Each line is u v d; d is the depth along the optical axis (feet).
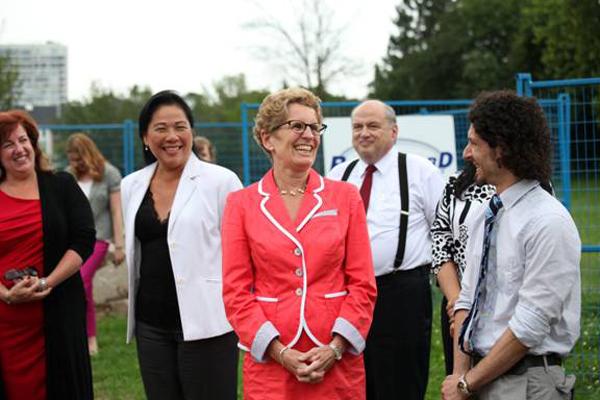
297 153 11.04
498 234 9.84
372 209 15.79
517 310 9.46
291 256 10.73
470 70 136.67
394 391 15.48
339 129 27.35
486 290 9.96
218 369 13.66
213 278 13.65
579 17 88.48
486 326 9.92
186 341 13.48
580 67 90.07
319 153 32.99
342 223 11.05
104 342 26.91
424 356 15.72
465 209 13.32
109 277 31.24
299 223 10.90
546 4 98.78
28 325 14.62
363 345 10.78
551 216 9.38
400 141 27.89
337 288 10.91
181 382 13.74
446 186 13.85
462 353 10.24
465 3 147.74
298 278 10.70
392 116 16.17
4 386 14.69
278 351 10.48
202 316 13.43
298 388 10.68
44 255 14.73
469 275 10.37
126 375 22.89
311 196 11.10
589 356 20.76
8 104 69.26
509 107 9.64
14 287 14.20
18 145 14.70
